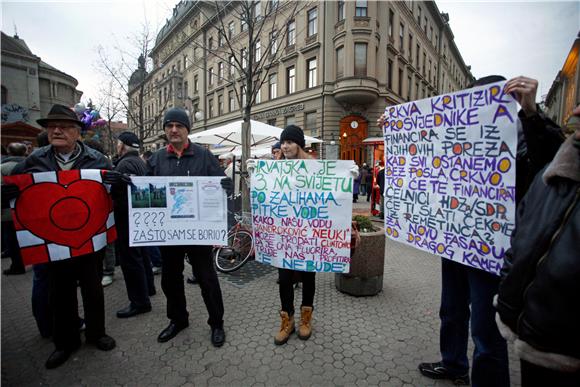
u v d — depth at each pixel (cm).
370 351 240
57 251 221
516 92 150
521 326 113
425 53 2623
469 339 262
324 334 264
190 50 2175
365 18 1670
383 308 314
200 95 2877
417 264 462
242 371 217
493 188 169
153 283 354
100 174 234
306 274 258
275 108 2108
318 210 253
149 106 3181
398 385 203
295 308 318
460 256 186
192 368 221
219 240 247
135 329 275
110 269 385
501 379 167
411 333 266
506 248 164
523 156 167
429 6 2614
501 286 127
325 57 1766
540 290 106
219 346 246
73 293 237
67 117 226
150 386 204
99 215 235
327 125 1803
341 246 249
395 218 231
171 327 262
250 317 295
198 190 249
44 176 218
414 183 214
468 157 180
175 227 249
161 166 259
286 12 1463
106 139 1791
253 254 457
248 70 521
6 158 445
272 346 247
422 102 204
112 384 206
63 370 221
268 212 270
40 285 256
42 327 260
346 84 1689
